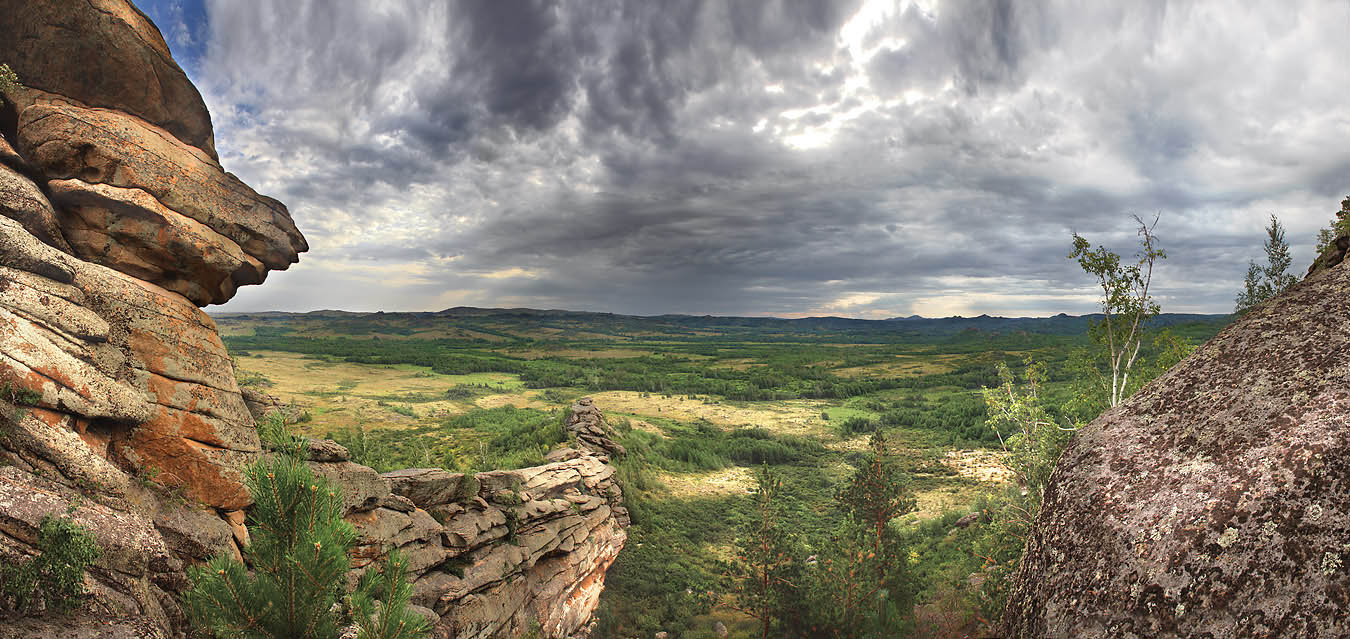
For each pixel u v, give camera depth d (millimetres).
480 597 25047
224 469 15156
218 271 16531
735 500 69250
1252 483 2332
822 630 31109
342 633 11906
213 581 9352
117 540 10430
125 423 13641
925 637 25344
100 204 14484
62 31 14312
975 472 80125
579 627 34594
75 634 8688
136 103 15625
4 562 8523
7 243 12125
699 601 40125
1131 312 24297
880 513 34062
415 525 23875
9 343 11305
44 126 13977
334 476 20062
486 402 196250
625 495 59250
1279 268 24906
